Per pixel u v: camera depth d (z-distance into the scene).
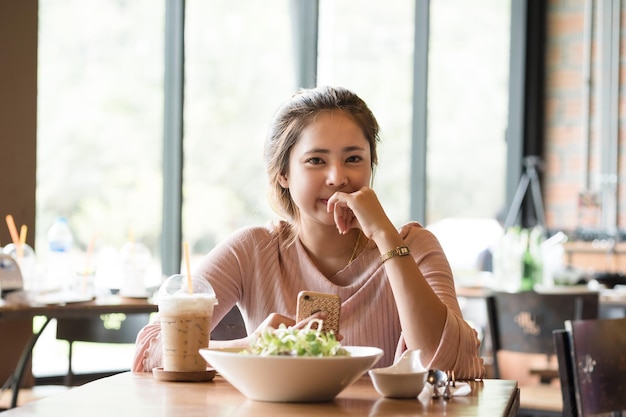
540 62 6.85
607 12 6.67
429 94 6.34
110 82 4.88
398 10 6.21
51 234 4.15
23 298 3.41
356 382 1.82
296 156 2.04
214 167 5.25
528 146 6.83
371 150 2.10
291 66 5.68
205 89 5.22
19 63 4.44
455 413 1.50
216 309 2.15
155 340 1.92
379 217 1.94
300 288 2.12
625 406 2.40
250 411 1.48
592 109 6.71
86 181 4.79
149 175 5.02
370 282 2.07
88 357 4.80
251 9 5.45
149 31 5.02
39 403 1.54
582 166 6.72
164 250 5.08
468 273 5.62
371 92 6.10
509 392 1.72
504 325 3.97
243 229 2.23
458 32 6.50
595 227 6.57
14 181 4.43
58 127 4.70
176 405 1.53
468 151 6.56
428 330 1.88
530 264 5.15
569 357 2.26
